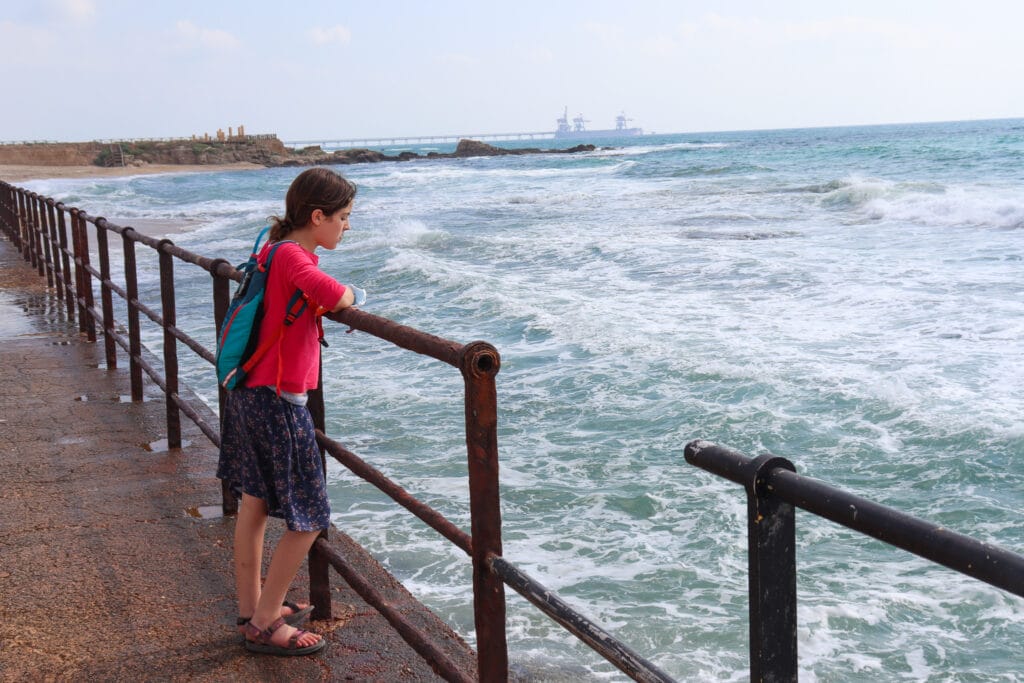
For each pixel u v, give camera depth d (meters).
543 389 8.43
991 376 7.90
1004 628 4.17
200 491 4.84
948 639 4.12
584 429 7.27
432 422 7.48
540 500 5.87
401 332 2.39
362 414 7.80
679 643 4.08
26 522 4.43
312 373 2.96
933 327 9.77
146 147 110.38
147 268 17.55
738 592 4.52
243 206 38.50
